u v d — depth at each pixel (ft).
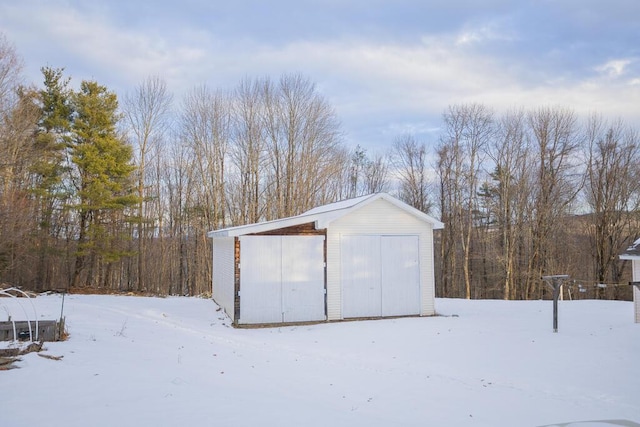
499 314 54.85
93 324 40.16
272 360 32.27
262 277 49.47
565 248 108.78
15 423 16.58
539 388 25.80
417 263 54.13
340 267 51.85
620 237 104.17
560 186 107.34
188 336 39.68
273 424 17.78
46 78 95.35
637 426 19.84
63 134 92.63
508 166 113.80
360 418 19.58
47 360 25.18
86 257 92.84
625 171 103.14
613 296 104.99
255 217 113.91
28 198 86.99
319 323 49.93
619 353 33.01
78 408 18.39
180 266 125.49
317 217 50.57
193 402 19.80
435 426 19.52
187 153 123.65
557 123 107.86
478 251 124.88
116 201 89.51
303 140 114.83
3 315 42.52
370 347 37.19
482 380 27.50
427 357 33.42
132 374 23.81
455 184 123.03
